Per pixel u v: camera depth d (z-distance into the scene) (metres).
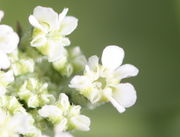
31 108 0.06
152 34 0.09
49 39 0.06
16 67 0.06
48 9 0.06
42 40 0.06
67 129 0.06
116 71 0.06
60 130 0.06
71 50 0.07
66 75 0.07
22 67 0.06
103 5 0.09
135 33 0.09
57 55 0.06
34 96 0.06
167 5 0.09
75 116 0.06
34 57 0.06
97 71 0.06
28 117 0.06
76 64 0.07
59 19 0.06
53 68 0.07
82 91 0.06
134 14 0.09
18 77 0.06
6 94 0.06
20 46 0.06
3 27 0.06
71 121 0.06
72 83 0.06
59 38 0.06
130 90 0.06
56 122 0.06
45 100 0.06
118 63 0.06
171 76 0.09
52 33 0.06
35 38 0.06
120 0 0.09
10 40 0.06
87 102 0.06
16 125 0.06
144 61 0.09
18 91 0.06
